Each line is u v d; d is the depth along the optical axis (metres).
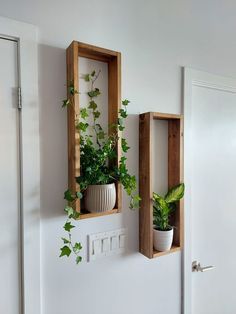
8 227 0.84
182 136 1.12
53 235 0.91
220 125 1.40
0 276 0.83
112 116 0.97
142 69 1.10
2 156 0.82
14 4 0.83
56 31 0.90
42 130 0.88
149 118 1.02
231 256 1.48
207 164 1.36
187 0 1.24
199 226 1.34
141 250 1.08
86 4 0.97
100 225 1.01
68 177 0.92
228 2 1.39
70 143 0.89
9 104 0.83
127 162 1.07
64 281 0.93
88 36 0.97
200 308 1.35
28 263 0.85
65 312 0.94
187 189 1.25
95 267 1.00
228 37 1.39
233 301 1.49
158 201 1.05
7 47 0.82
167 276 1.20
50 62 0.89
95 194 0.86
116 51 0.98
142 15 1.10
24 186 0.85
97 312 1.01
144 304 1.13
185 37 1.23
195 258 1.33
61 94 0.91
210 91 1.36
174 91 1.20
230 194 1.46
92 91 0.96
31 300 0.86
